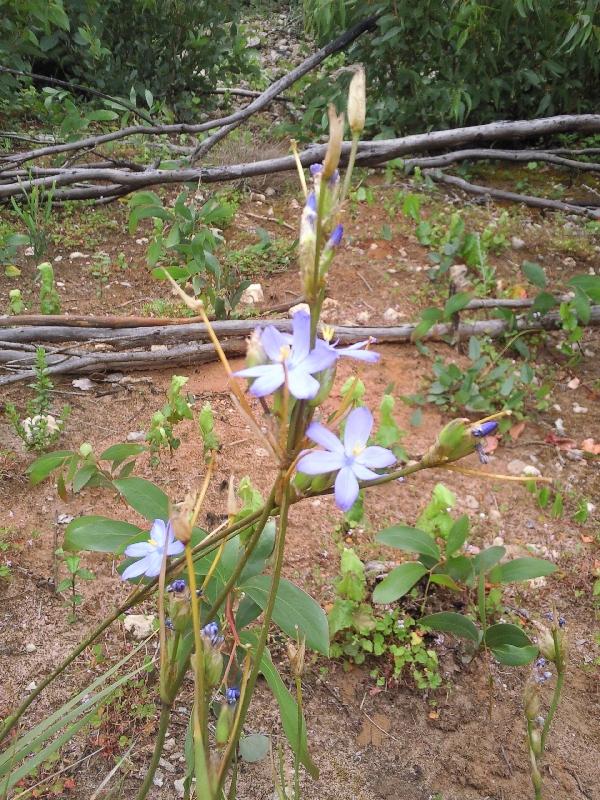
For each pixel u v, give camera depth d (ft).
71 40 21.68
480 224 17.26
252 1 35.65
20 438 10.53
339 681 7.92
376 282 14.88
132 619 8.17
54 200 16.72
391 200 17.90
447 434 3.41
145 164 19.34
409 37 20.39
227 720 3.46
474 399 11.58
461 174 20.26
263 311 13.50
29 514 9.41
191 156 18.16
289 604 5.88
